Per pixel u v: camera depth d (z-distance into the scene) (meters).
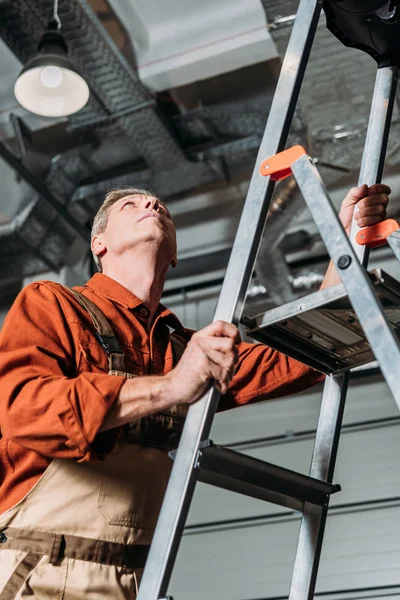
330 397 1.46
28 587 1.25
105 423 1.20
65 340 1.38
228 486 1.16
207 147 4.67
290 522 5.25
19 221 4.87
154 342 1.59
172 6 4.07
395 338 1.00
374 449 5.35
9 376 1.29
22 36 3.95
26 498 1.32
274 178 1.23
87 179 4.93
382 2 1.40
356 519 5.15
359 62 3.86
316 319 1.23
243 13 4.08
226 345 1.12
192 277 5.73
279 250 5.00
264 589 5.05
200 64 4.20
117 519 1.34
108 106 4.34
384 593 4.84
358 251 1.48
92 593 1.28
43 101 3.79
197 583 5.21
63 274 5.33
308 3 1.35
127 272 1.65
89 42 3.96
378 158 1.54
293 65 1.30
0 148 4.44
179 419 1.47
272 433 5.61
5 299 5.79
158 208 1.74
